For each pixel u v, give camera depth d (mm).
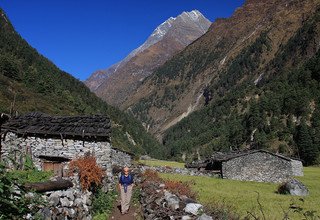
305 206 28672
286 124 181500
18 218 7645
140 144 181375
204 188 39594
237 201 29219
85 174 15484
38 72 156875
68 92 149500
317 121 175750
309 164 139500
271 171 61938
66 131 25578
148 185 20750
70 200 12477
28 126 26219
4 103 91062
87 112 147750
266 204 28422
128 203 17375
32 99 111500
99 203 16562
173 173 63812
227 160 63500
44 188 10617
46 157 25625
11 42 180625
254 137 169625
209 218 11492
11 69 126688
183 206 13250
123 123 187250
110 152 25609
